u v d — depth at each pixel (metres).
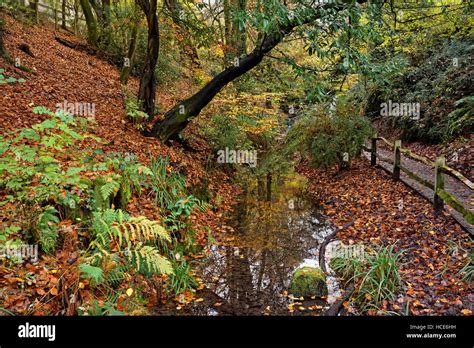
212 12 9.84
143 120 7.88
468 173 7.89
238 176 10.45
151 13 7.43
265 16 4.86
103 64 13.38
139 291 3.89
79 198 4.20
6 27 11.33
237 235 6.39
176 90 13.36
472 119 9.18
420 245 5.20
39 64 9.83
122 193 4.90
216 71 12.62
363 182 9.03
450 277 4.22
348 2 5.79
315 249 5.79
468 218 4.88
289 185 10.43
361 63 5.87
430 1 8.52
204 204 6.54
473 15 9.89
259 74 11.45
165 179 6.30
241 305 4.10
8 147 4.28
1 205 3.86
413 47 12.34
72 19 17.30
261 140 14.18
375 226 6.27
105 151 6.04
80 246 3.98
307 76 6.26
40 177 4.14
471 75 10.20
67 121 4.51
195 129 10.16
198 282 4.59
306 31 5.30
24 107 6.61
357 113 10.55
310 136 10.66
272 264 5.24
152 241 4.71
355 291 4.27
